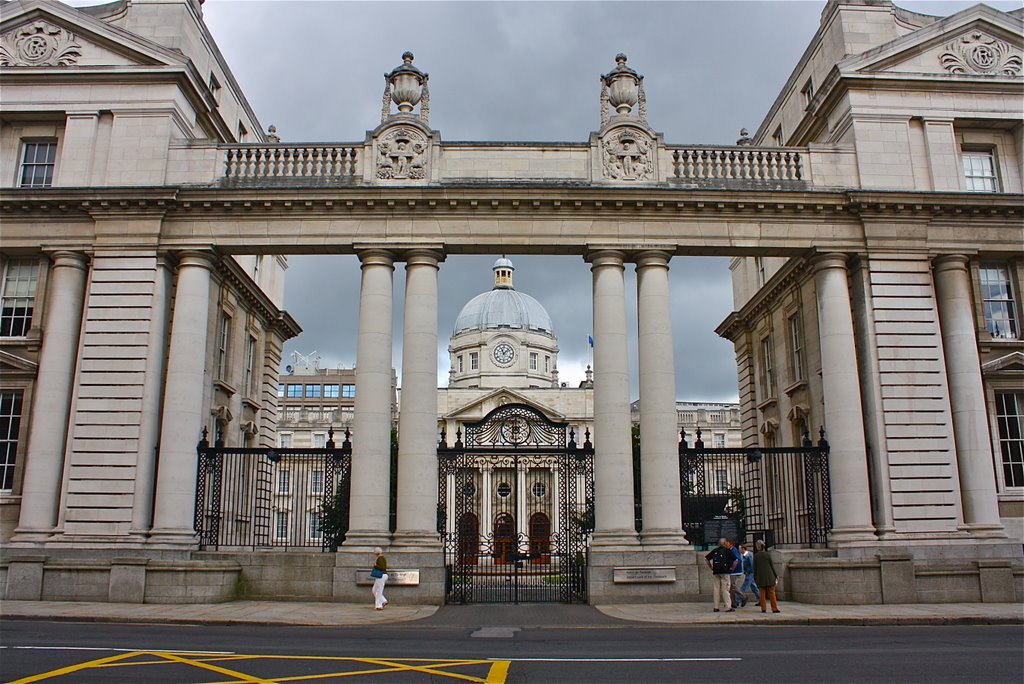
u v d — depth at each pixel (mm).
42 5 28344
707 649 14617
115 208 26672
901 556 23938
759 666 12453
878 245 27250
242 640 15648
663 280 26875
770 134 37781
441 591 24156
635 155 27719
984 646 14930
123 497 24797
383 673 11672
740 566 22125
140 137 27672
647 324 26578
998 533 25438
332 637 16516
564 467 28109
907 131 28562
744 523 27203
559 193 26500
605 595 24281
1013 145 29578
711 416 81875
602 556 24547
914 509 25422
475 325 105812
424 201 26516
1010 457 27469
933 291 27344
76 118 27875
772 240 27203
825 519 26359
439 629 18484
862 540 25062
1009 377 27562
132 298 26156
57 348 26000
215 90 33781
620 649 14648
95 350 25797
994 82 28750
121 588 23031
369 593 24062
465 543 27188
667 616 20891
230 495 31359
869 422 26359
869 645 15156
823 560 24078
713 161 28156
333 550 26578
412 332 26125
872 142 28297
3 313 27609
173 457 25109
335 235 26688
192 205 26719
